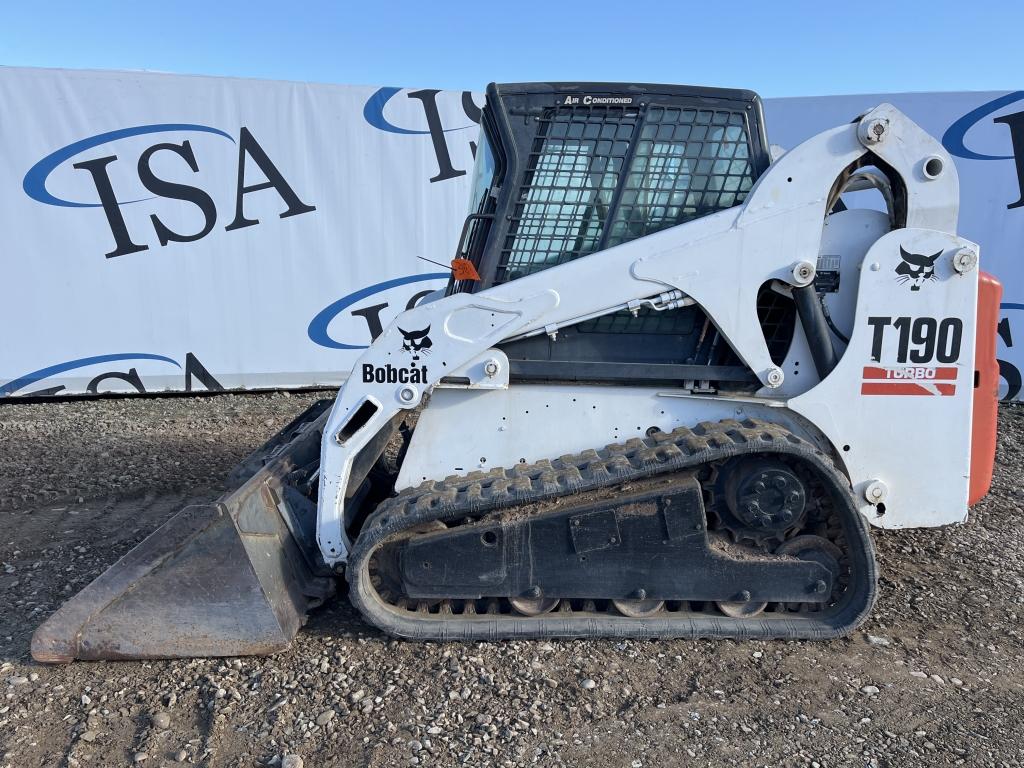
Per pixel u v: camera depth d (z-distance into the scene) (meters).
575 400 3.01
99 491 4.64
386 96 6.76
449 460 3.04
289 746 2.29
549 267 2.92
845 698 2.53
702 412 3.02
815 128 6.91
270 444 4.16
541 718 2.41
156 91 6.38
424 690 2.56
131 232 6.58
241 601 2.71
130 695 2.55
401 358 2.86
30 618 3.07
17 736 2.35
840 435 2.91
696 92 2.85
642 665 2.70
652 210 2.90
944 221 2.86
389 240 7.05
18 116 6.20
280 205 6.79
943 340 2.88
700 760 2.23
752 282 2.82
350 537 3.26
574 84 2.85
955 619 3.10
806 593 2.84
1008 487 4.82
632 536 2.77
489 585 2.82
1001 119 6.63
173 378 6.94
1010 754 2.27
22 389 6.66
